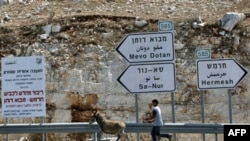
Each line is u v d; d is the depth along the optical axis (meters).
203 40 26.44
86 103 25.47
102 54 26.34
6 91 18.58
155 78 17.92
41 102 18.50
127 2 30.33
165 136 17.88
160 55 17.94
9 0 31.39
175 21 27.31
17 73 18.55
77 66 26.03
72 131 19.47
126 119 25.31
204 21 27.48
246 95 25.48
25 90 18.55
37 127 19.66
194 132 18.22
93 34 27.03
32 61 18.53
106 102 25.52
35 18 28.89
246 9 29.14
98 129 19.30
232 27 26.64
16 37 27.25
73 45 26.62
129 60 18.05
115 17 27.70
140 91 17.97
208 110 25.36
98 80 25.78
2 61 18.61
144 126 18.41
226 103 25.34
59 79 25.69
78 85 25.62
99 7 29.66
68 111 25.36
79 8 29.59
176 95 25.45
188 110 25.34
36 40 26.95
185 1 30.53
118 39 26.84
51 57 26.23
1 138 24.69
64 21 27.56
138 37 18.05
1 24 28.59
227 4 29.88
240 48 26.25
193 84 25.58
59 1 30.62
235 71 18.11
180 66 25.88
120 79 18.05
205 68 18.22
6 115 18.58
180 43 26.41
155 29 26.94
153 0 30.62
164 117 25.30
